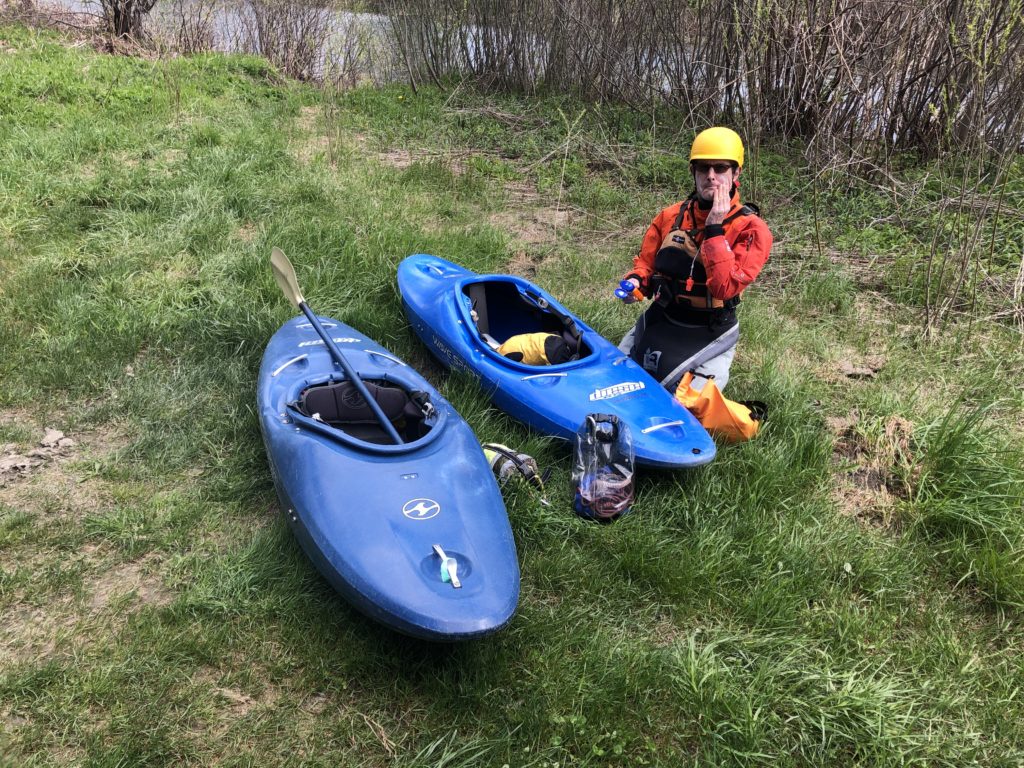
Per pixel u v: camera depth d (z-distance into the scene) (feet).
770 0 26.37
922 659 10.59
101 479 12.76
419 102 34.73
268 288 17.83
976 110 21.94
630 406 13.61
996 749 9.57
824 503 13.21
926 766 9.25
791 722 9.76
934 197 24.68
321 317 16.29
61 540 11.41
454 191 25.73
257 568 11.07
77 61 33.47
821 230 23.65
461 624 8.89
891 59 24.97
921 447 14.10
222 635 10.16
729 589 11.51
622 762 9.18
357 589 9.46
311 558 10.42
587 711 9.59
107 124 26.66
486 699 9.64
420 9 37.45
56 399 14.38
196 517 12.04
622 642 10.64
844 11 24.70
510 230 23.67
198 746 8.94
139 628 10.16
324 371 13.14
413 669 9.87
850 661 10.54
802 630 11.00
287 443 11.29
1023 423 15.62
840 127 26.86
